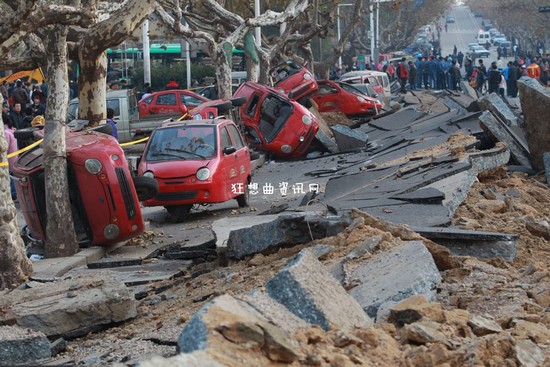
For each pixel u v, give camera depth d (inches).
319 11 2343.8
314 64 2486.5
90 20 776.3
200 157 963.3
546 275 465.7
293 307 315.0
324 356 277.4
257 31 1847.9
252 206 1002.1
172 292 571.5
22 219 988.6
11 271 658.2
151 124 1622.8
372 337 307.6
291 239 577.3
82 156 781.3
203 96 1891.0
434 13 4837.6
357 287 419.2
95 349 449.1
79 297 513.7
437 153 940.6
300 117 1457.9
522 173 964.6
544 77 2822.3
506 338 328.5
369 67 3373.5
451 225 607.2
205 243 733.9
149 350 411.2
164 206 947.3
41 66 878.4
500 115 1171.9
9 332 448.5
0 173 660.1
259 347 263.3
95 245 788.6
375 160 1169.4
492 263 512.1
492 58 5782.5
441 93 2348.7
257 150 1477.6
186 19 1894.7
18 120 1301.7
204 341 253.4
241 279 529.3
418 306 354.0
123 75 2632.9
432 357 303.0
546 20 4414.4
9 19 737.0
